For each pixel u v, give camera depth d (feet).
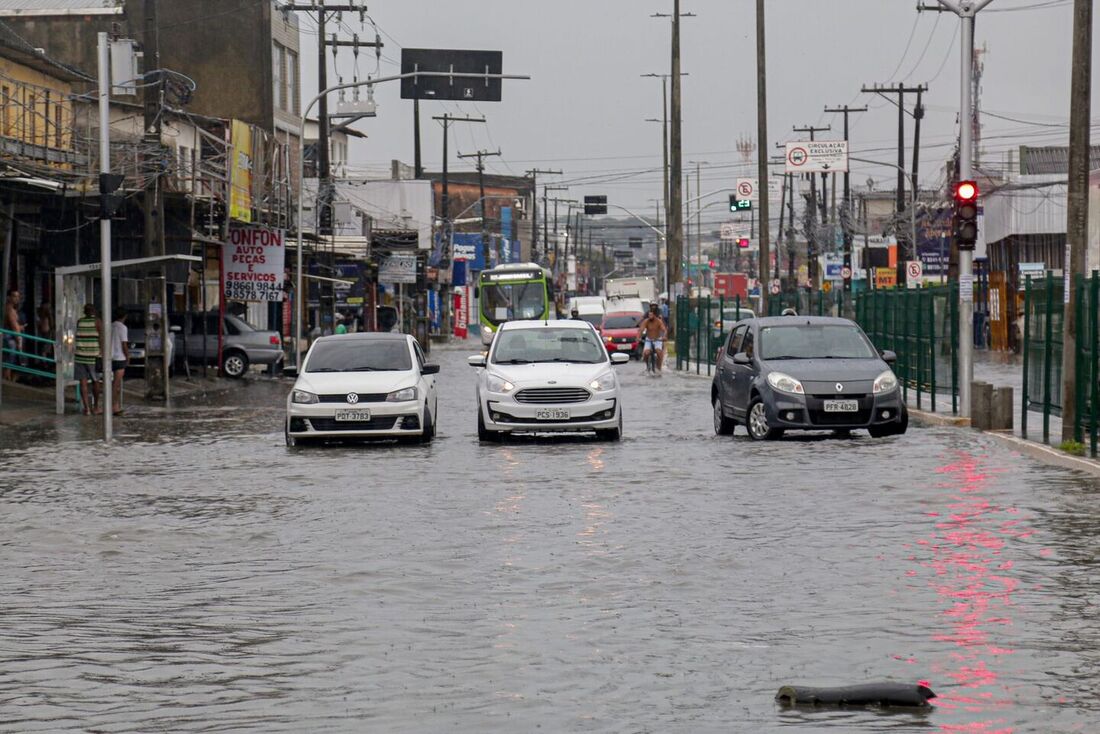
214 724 39.24
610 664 45.70
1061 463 107.55
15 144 180.75
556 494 91.25
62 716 40.19
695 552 67.82
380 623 52.47
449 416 168.66
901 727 38.27
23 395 187.42
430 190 455.22
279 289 248.11
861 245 555.69
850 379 128.57
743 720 39.09
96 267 170.71
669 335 383.65
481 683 43.42
